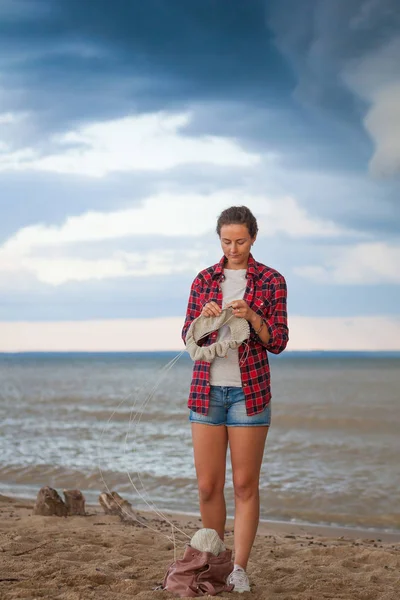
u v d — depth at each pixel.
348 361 117.00
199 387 3.51
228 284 3.59
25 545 4.54
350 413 19.98
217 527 3.62
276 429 16.91
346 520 7.16
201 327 3.49
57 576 3.68
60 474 9.62
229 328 3.51
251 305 3.54
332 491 8.59
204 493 3.56
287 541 5.76
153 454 11.48
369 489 8.71
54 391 33.25
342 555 4.87
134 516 6.14
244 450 3.46
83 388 36.41
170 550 4.70
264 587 3.70
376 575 4.18
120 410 20.98
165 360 131.50
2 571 3.84
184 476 9.37
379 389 34.56
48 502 6.13
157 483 8.94
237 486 3.52
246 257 3.62
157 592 3.29
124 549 4.63
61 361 132.38
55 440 13.49
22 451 11.87
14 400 26.47
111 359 149.75
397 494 8.41
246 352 3.48
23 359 161.62
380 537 6.35
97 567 3.98
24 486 8.88
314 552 4.91
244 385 3.45
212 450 3.52
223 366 3.49
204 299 3.62
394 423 17.67
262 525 6.85
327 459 11.35
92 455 11.37
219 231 3.54
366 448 12.76
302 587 3.78
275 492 8.53
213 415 3.50
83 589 3.40
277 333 3.46
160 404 24.00
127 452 11.69
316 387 37.28
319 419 18.25
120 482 9.07
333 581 3.92
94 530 5.37
